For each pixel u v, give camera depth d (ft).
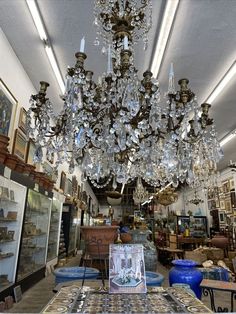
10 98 11.94
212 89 15.02
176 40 11.14
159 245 31.27
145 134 11.40
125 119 9.33
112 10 7.64
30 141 14.53
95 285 6.40
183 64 12.76
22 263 12.92
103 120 10.69
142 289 5.48
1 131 11.02
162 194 27.04
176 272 7.53
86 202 41.39
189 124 10.92
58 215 21.48
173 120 10.51
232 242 27.25
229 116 18.85
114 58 8.48
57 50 12.00
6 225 11.74
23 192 12.59
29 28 10.80
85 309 4.36
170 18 9.95
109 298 5.05
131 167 15.80
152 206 48.93
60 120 10.22
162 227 40.63
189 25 10.32
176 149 13.08
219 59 12.38
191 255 19.61
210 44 11.39
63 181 23.91
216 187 33.14
